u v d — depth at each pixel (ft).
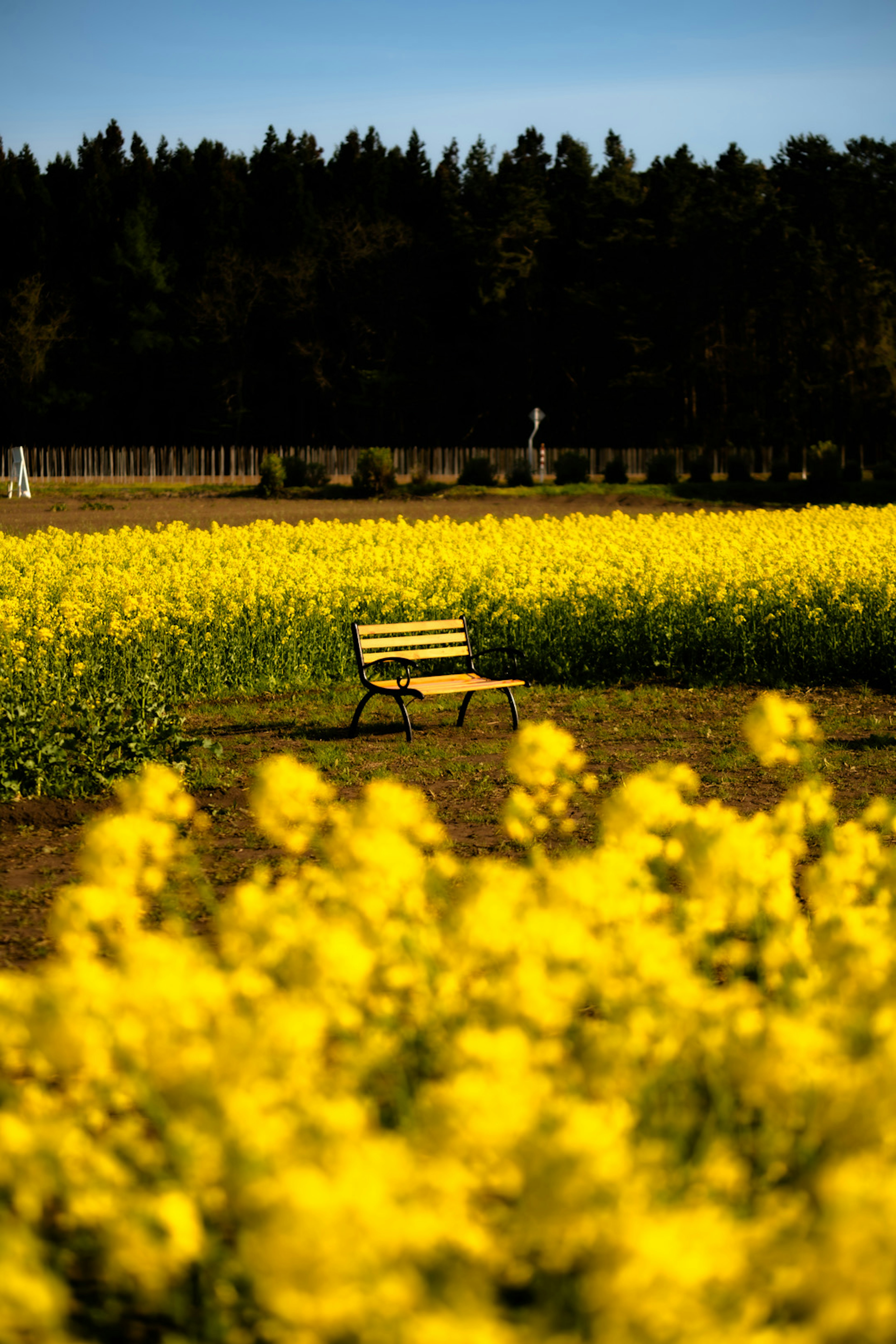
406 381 326.24
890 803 32.35
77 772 33.04
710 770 37.55
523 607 57.52
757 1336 8.27
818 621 55.26
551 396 333.42
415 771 37.55
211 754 39.42
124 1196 9.93
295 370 326.24
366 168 367.25
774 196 313.32
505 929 12.39
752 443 309.83
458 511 172.24
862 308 301.63
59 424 323.16
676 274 314.76
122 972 13.88
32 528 135.44
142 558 81.56
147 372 324.80
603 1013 15.97
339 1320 7.81
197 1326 10.59
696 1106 12.03
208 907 21.25
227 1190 9.83
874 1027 11.59
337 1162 8.63
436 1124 9.32
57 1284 9.54
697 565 63.67
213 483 230.89
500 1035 9.96
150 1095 11.20
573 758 17.87
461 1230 8.70
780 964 13.85
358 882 14.11
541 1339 8.34
